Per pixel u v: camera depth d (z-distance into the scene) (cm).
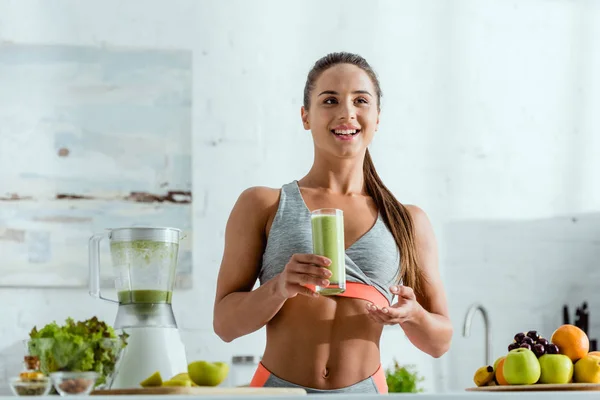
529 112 411
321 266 174
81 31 372
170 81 376
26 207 361
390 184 393
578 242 407
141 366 178
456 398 137
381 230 206
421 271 214
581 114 416
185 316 366
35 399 129
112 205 366
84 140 367
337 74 204
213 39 384
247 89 384
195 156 376
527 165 408
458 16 410
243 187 379
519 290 398
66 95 368
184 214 370
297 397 133
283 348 196
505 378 172
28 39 368
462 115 404
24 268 358
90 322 159
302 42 392
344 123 201
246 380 300
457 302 393
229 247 209
